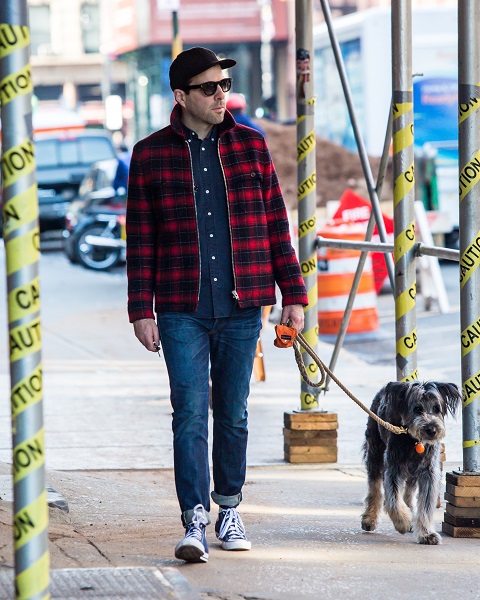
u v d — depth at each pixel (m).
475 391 13.12
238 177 11.41
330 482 16.44
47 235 63.38
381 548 12.28
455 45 47.88
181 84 11.25
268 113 85.62
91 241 51.84
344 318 17.39
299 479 16.66
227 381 11.59
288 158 55.09
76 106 137.75
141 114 83.56
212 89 11.20
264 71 90.38
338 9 94.50
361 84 52.88
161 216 11.41
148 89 80.94
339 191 53.25
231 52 85.00
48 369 28.08
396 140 14.96
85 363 29.05
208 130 11.50
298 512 14.31
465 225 12.95
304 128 17.33
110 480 16.08
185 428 11.33
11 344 7.64
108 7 89.25
